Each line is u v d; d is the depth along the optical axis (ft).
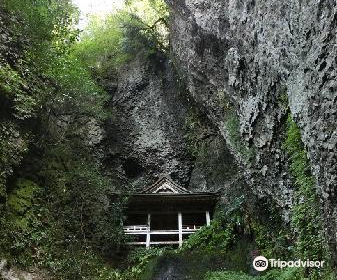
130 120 68.18
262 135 43.52
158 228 56.49
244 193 50.44
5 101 43.06
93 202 49.14
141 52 72.84
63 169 49.70
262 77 41.93
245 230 46.93
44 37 50.01
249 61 44.75
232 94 51.26
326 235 29.71
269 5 37.88
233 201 51.01
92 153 58.95
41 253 40.09
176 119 68.74
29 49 48.52
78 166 51.72
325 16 27.96
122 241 49.73
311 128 30.73
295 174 36.17
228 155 59.36
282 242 40.45
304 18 30.81
